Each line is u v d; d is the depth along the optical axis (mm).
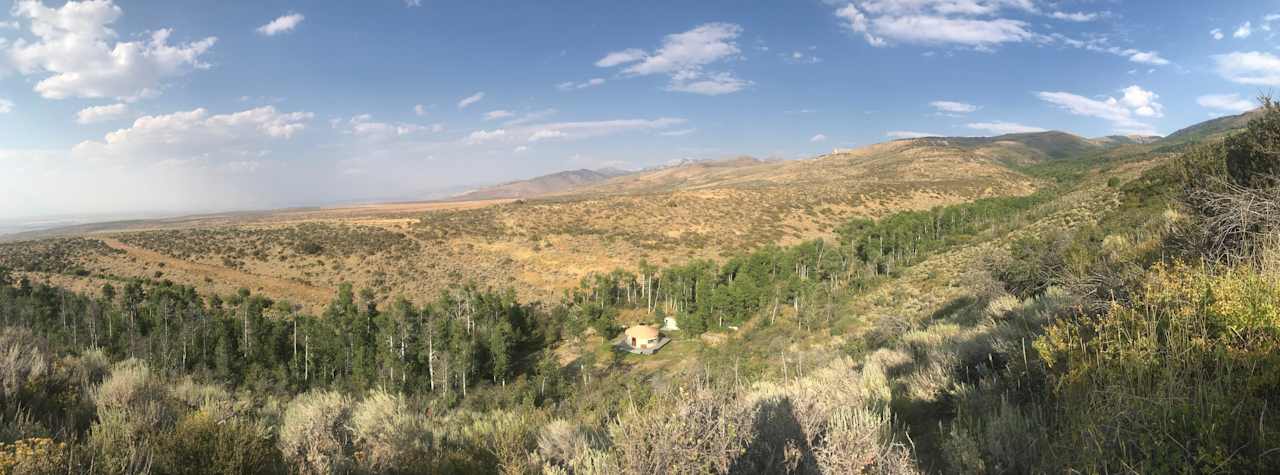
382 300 65125
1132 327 3914
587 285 65000
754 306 51219
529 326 54000
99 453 3979
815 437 3994
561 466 4949
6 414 4773
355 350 39688
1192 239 5977
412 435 5805
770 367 21500
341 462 4980
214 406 5379
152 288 61406
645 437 3906
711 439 3842
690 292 59188
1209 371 3295
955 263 37594
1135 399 2957
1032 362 4660
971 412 4371
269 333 41750
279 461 4871
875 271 52969
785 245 87188
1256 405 2840
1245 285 3777
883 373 6961
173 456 4125
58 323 42312
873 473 3445
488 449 5727
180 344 37094
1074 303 5773
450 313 50750
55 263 70500
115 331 41312
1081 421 3051
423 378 34688
